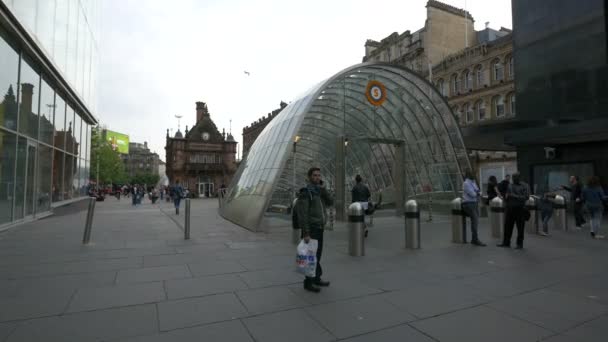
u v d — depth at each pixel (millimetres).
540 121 17281
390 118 19031
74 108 22969
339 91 16453
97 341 3357
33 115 14664
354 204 7422
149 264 6473
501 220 9859
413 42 38469
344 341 3395
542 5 17375
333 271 6031
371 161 21062
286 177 21141
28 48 13344
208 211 21344
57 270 6008
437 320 3922
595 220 9758
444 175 17203
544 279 5539
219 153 67250
